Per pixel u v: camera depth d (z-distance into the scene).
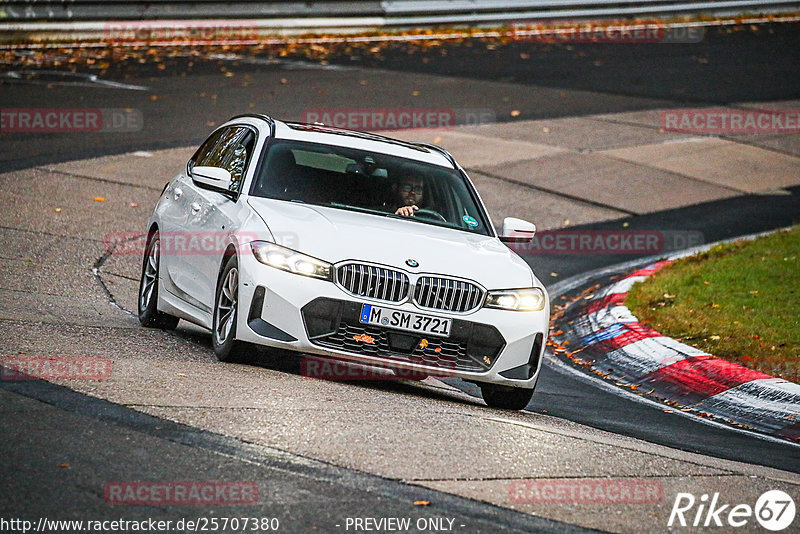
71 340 28.61
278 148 32.50
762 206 68.88
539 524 17.88
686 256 55.31
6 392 21.89
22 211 51.84
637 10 133.88
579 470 21.56
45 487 16.97
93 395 22.44
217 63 98.19
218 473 18.52
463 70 102.81
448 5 123.31
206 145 37.53
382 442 21.61
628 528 18.27
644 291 46.97
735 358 37.34
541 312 29.22
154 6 108.50
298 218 29.00
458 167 34.94
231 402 23.31
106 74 89.94
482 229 32.50
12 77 85.81
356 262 27.62
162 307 34.22
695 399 34.94
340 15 117.50
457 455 21.41
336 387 27.39
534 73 103.94
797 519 20.16
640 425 30.33
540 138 80.44
